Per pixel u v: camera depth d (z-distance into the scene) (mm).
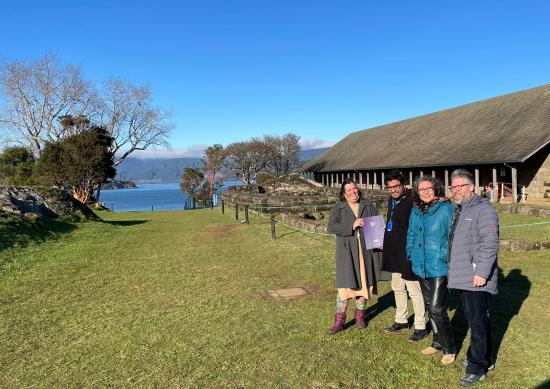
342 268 5047
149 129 43312
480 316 3887
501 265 7684
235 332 5277
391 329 5145
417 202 4410
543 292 6156
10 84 37844
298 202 19688
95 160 31125
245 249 10938
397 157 33125
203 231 14836
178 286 7520
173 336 5215
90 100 40812
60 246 11688
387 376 4098
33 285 7699
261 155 66375
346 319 5633
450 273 4016
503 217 15250
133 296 6965
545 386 3779
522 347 4523
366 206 5066
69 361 4613
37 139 39438
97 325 5664
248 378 4133
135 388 4012
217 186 59031
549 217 14453
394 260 4809
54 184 31422
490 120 28984
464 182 3990
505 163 22688
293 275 8031
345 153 45688
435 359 4426
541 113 24875
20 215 13414
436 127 34844
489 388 3803
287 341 4957
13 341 5172
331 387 3938
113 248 11523
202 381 4105
